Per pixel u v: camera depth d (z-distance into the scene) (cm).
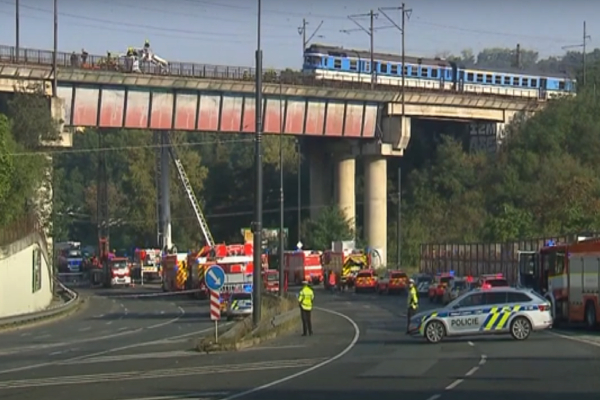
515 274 13912
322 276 19762
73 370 5694
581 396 3953
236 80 16588
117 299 17050
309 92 17588
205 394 4334
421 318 7075
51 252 16338
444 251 18250
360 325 9412
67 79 15138
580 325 8662
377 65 19825
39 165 14325
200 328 9688
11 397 4375
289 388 4472
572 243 8269
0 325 10388
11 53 14762
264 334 7738
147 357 6500
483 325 7025
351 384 4578
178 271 17712
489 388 4294
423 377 4816
